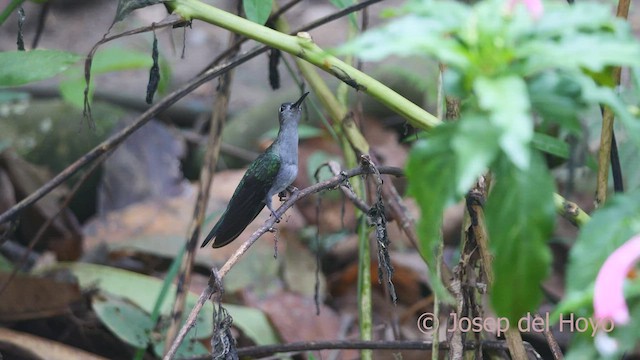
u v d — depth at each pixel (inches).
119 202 423.8
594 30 126.9
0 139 446.0
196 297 311.1
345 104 268.2
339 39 621.3
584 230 130.0
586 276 128.0
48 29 658.8
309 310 329.1
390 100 179.5
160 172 434.3
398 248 373.1
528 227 127.8
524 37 121.4
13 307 294.7
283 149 213.6
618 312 115.8
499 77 117.0
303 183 402.6
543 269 127.5
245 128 487.2
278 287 344.5
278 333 318.0
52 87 526.6
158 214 392.2
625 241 128.0
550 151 201.6
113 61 279.9
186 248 261.9
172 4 189.8
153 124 449.1
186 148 472.1
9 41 644.7
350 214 387.2
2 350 279.3
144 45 617.3
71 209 427.2
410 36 119.6
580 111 126.9
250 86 569.0
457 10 123.1
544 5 125.6
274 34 182.1
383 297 349.4
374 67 464.1
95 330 311.1
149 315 296.7
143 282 316.5
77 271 323.6
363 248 248.5
